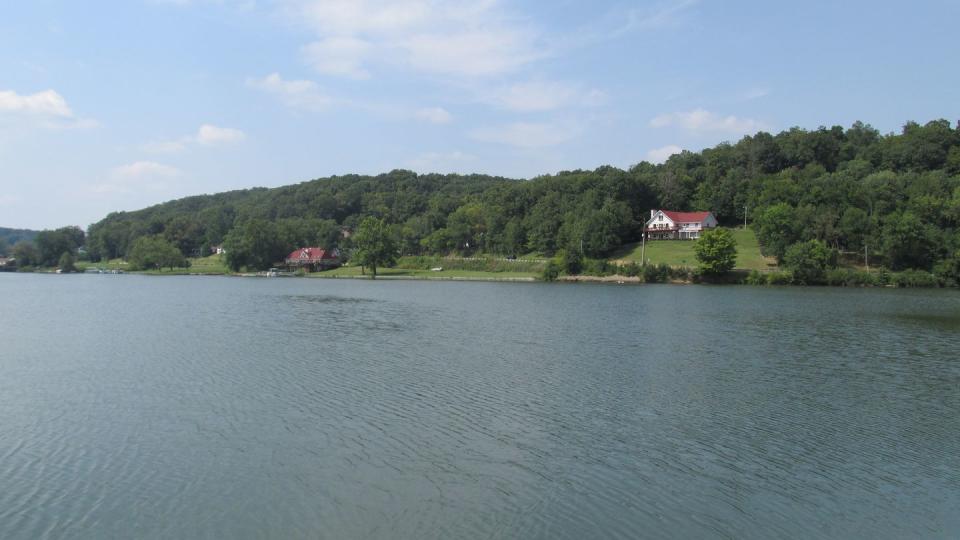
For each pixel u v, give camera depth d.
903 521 19.94
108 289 131.88
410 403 32.53
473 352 47.81
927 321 68.69
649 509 20.50
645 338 55.44
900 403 33.12
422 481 22.53
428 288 132.38
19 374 39.75
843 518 20.06
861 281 132.25
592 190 196.25
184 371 40.44
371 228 189.25
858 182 175.38
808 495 21.70
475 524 19.38
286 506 20.56
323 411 31.06
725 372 40.56
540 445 26.28
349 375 39.19
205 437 27.27
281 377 38.62
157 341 53.22
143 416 30.38
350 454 25.19
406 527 19.19
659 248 176.62
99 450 25.72
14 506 20.55
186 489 21.89
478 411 31.12
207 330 60.50
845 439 27.33
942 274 129.88
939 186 159.50
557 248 189.50
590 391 35.28
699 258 139.75
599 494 21.58
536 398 33.62
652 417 30.31
